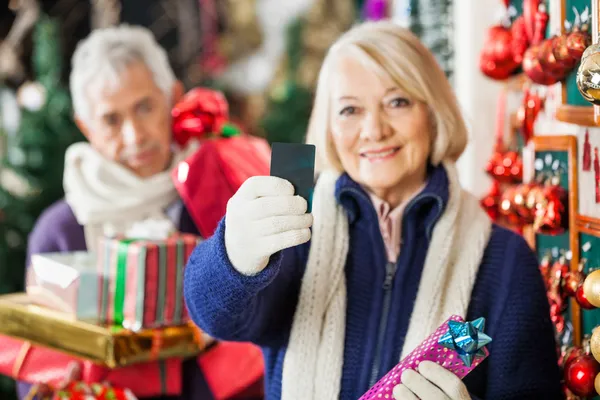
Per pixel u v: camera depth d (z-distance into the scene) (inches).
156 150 76.7
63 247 74.9
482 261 49.6
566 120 50.1
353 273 50.1
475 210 51.5
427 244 50.0
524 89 59.4
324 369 47.5
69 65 170.6
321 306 48.7
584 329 51.3
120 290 61.6
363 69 48.0
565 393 52.1
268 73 181.8
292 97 148.0
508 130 66.7
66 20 171.9
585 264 50.9
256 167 76.4
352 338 48.8
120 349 58.9
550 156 55.6
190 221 76.4
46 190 108.7
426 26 76.2
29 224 107.8
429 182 49.4
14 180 108.8
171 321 62.1
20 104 113.7
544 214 53.3
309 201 40.4
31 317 61.7
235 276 40.8
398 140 48.1
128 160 76.1
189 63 190.5
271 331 49.6
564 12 50.8
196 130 78.8
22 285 107.7
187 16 190.4
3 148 111.0
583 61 40.4
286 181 39.6
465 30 71.4
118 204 74.7
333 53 49.8
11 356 64.1
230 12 193.3
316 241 49.7
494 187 63.6
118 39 76.2
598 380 44.0
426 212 50.3
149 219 75.0
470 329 40.9
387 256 50.1
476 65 71.1
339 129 48.9
